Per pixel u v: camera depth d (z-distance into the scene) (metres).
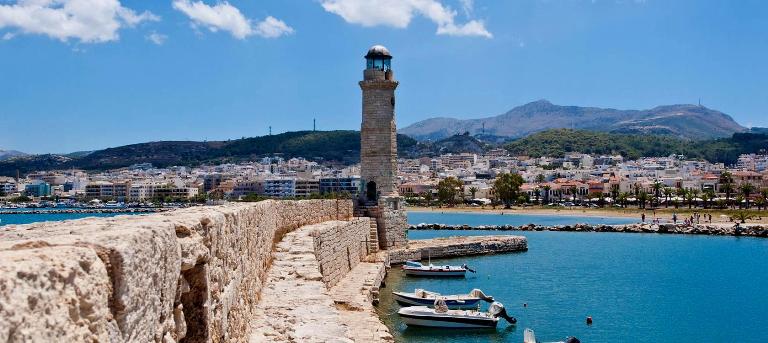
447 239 94.12
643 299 58.09
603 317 50.28
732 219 161.00
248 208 18.91
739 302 57.16
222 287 12.87
